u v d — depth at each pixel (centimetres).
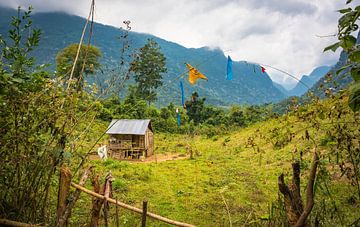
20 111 365
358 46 214
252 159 1675
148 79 3231
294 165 315
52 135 383
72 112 388
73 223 529
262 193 1021
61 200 329
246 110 4162
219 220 740
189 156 2258
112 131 2344
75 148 443
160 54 3192
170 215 805
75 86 394
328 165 877
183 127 3897
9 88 331
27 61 350
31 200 384
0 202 372
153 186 1204
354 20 203
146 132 2402
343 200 650
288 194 300
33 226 322
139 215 724
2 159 363
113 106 2634
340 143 459
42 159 378
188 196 1055
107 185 385
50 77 390
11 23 347
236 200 959
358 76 211
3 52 344
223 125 3669
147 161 2228
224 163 1727
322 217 457
